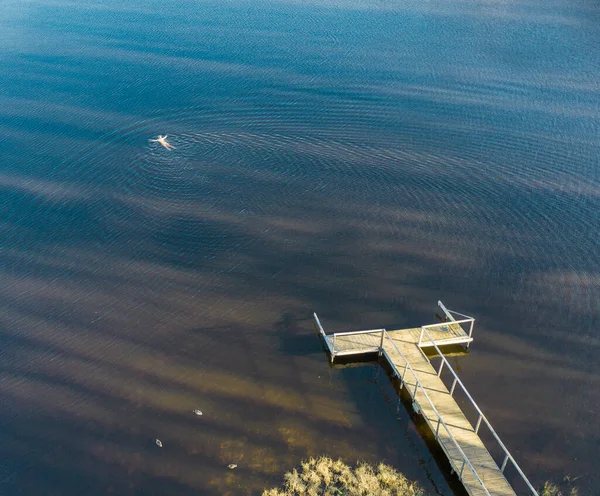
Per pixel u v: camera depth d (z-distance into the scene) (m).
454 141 51.00
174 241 38.59
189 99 59.44
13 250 37.62
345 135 52.25
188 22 85.94
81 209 41.81
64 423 26.11
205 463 24.09
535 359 29.56
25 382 28.25
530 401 27.17
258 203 42.56
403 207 42.00
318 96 59.91
